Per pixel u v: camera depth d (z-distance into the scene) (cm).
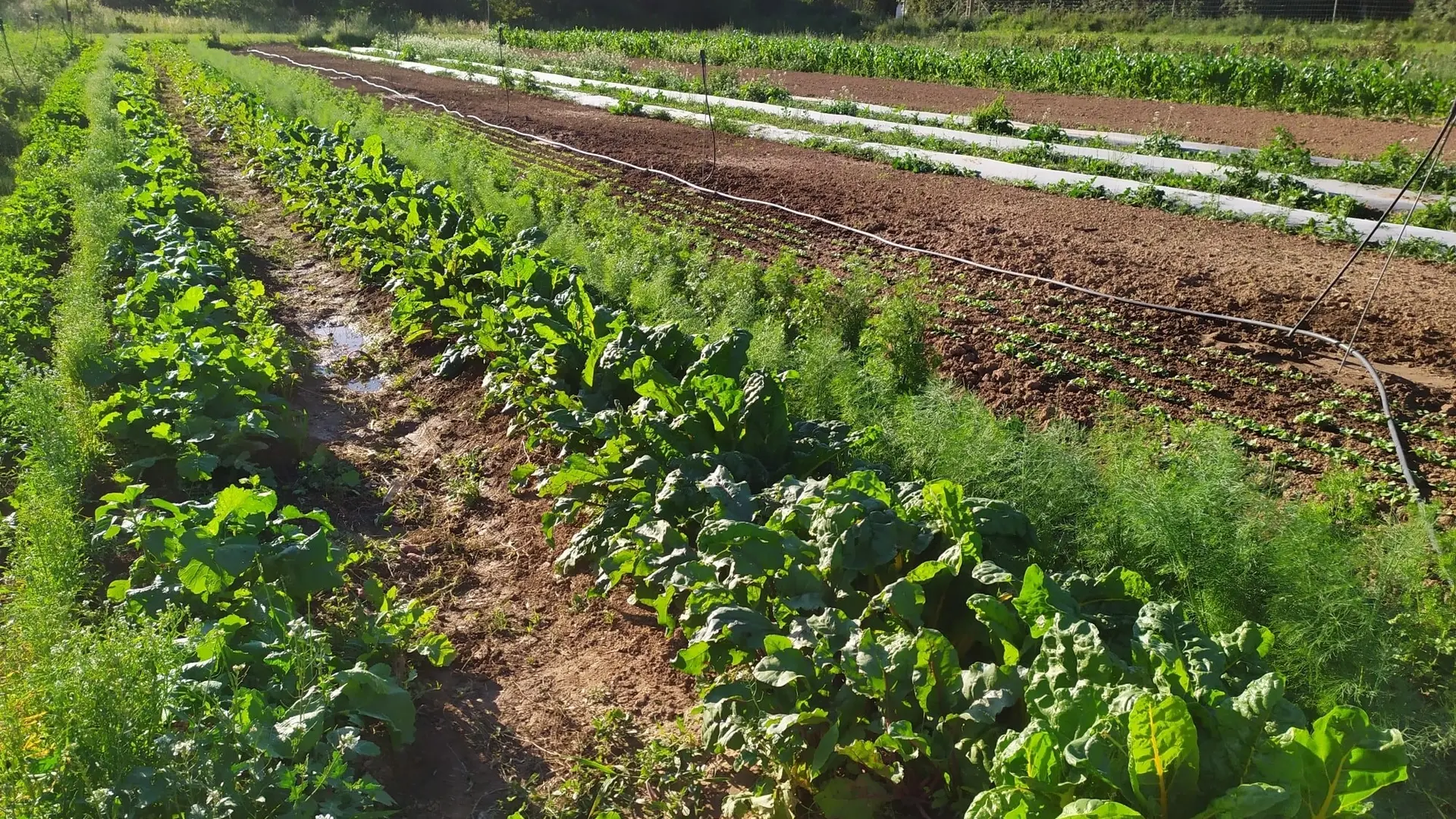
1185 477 468
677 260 945
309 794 326
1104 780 256
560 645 472
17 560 472
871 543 378
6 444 621
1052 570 448
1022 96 2272
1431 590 408
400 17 5362
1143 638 302
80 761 306
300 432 692
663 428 505
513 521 584
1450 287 903
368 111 1869
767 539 387
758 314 803
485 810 377
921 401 577
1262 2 3931
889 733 305
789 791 337
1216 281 929
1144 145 1559
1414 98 1833
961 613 371
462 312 809
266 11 5547
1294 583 393
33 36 3950
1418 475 567
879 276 873
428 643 453
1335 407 655
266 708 350
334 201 1207
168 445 611
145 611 417
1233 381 706
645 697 428
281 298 1017
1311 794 249
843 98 2267
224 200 1405
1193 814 254
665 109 2177
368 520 600
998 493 481
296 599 462
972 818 272
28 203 1180
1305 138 1652
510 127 1986
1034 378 714
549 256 867
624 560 449
